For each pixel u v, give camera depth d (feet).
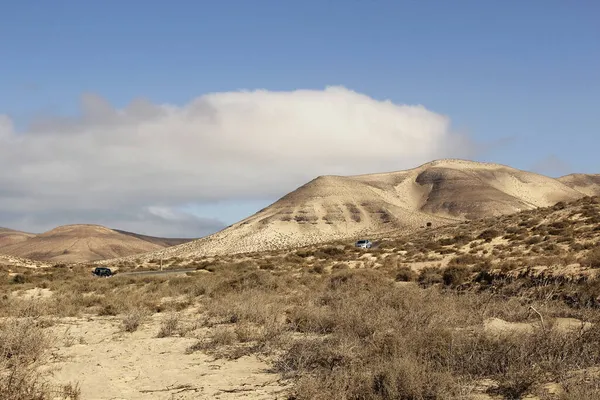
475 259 131.34
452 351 39.70
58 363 47.96
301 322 61.93
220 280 123.03
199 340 57.26
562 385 32.04
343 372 37.14
